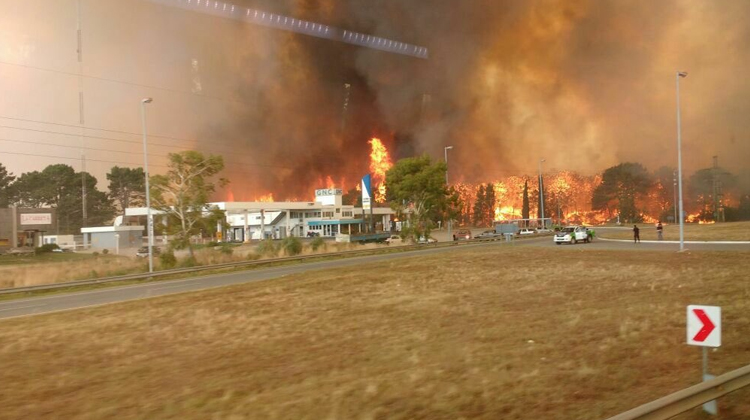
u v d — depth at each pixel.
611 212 134.50
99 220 115.31
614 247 43.38
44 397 7.99
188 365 9.69
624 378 7.91
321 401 7.20
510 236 57.41
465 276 24.17
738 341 9.97
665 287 17.80
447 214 64.12
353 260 41.75
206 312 16.20
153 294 24.03
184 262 38.88
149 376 9.00
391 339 11.23
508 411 6.66
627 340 10.27
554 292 17.64
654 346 9.74
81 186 114.69
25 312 20.14
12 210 67.69
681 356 9.05
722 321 11.73
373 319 13.85
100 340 12.58
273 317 14.82
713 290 16.67
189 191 39.28
